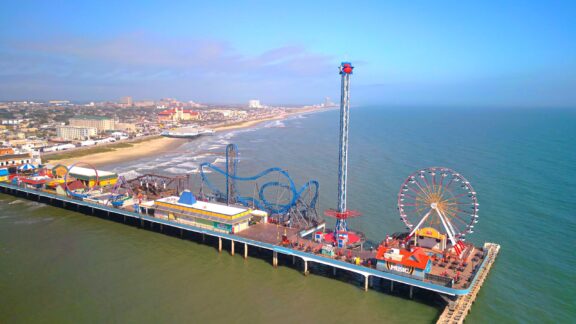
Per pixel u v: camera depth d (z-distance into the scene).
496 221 123.19
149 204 122.50
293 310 78.50
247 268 96.50
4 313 76.19
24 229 120.94
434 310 79.00
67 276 91.25
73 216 133.38
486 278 89.81
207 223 109.19
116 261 99.56
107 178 151.62
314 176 188.12
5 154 187.00
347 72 98.38
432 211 100.19
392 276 81.88
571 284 87.50
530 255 100.50
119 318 74.75
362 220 125.62
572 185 161.62
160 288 86.38
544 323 74.62
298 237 102.25
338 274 93.44
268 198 152.75
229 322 74.00
